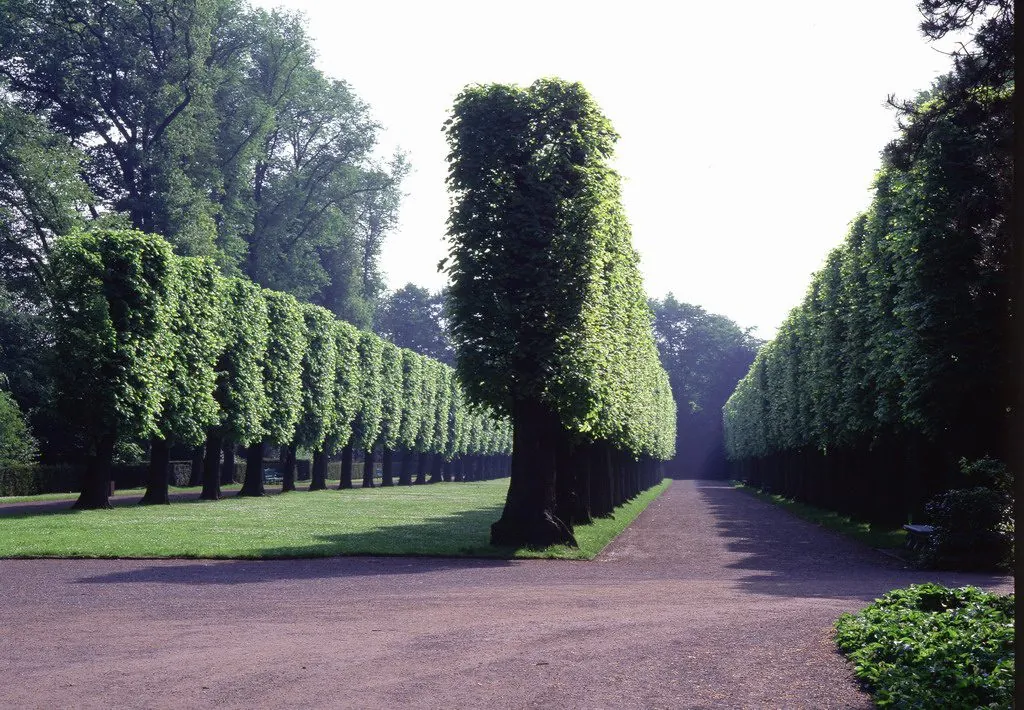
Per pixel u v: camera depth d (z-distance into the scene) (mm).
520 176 24812
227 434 45781
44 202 54031
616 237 27375
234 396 45531
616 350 27781
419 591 15180
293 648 10312
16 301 56812
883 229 28359
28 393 56688
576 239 23953
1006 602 11344
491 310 23922
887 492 31109
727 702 8117
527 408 24391
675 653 10039
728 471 145125
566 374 23531
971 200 17594
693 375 149875
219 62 71375
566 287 23844
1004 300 22375
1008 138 15281
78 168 56344
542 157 24438
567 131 24844
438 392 86125
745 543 27672
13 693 8375
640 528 34062
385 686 8602
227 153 72125
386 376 72562
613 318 27750
